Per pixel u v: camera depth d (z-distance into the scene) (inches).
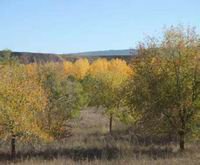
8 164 804.6
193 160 713.0
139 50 890.1
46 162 777.6
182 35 864.3
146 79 875.4
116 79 1414.9
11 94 867.4
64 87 1486.2
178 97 850.8
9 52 2246.6
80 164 741.3
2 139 886.4
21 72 976.9
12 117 856.9
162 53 869.8
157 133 885.2
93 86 1529.3
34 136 903.1
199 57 842.8
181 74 848.9
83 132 1360.7
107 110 1378.0
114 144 1045.8
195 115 855.7
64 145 1063.6
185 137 876.0
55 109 1048.8
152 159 744.3
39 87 926.4
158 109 866.8
